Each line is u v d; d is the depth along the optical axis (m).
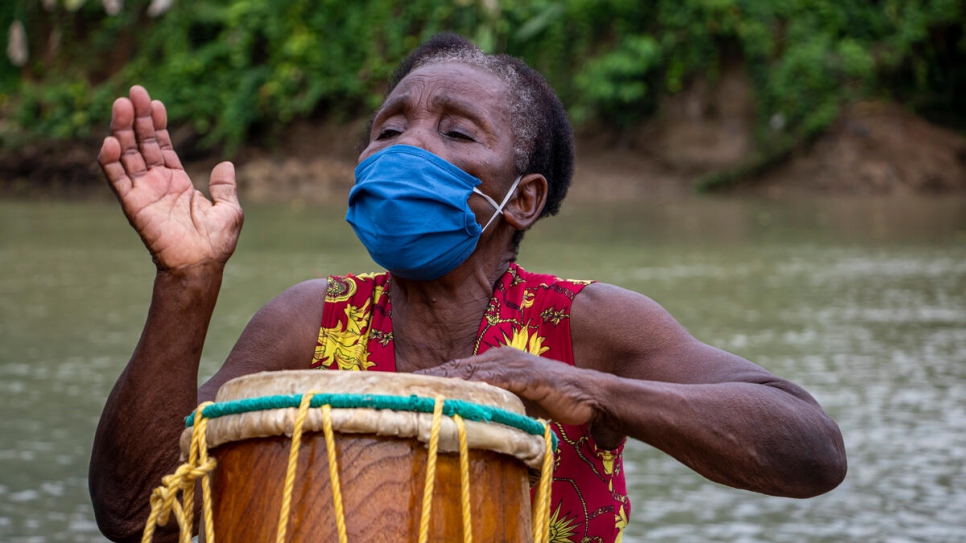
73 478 5.19
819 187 22.83
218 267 1.97
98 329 8.92
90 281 11.47
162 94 26.02
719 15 24.14
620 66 23.83
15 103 26.61
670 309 9.54
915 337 8.45
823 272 11.90
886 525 4.63
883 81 24.53
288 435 1.64
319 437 1.63
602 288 2.31
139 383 1.95
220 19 26.50
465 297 2.29
